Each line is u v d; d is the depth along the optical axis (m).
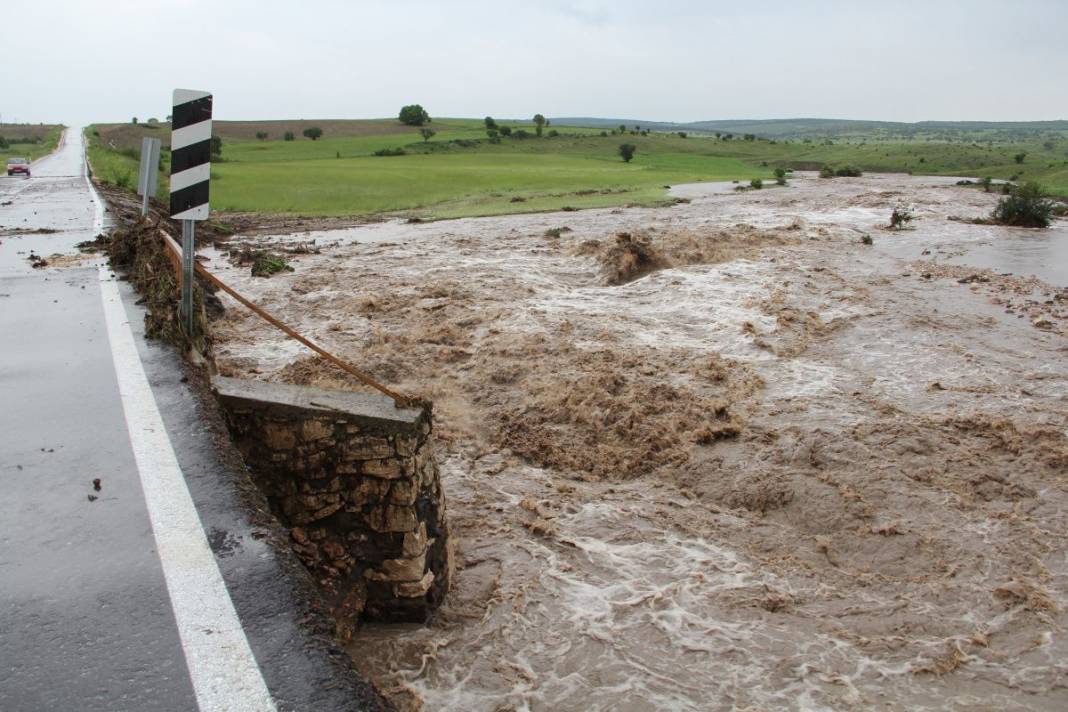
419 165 72.19
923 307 16.97
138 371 6.70
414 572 5.60
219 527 4.07
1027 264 23.27
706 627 6.13
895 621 6.30
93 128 152.12
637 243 21.34
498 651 5.70
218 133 132.25
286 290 18.69
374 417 5.29
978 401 10.98
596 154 106.81
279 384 6.16
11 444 5.18
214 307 15.84
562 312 16.28
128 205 28.56
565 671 5.54
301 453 5.40
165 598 3.42
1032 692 5.50
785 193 50.47
